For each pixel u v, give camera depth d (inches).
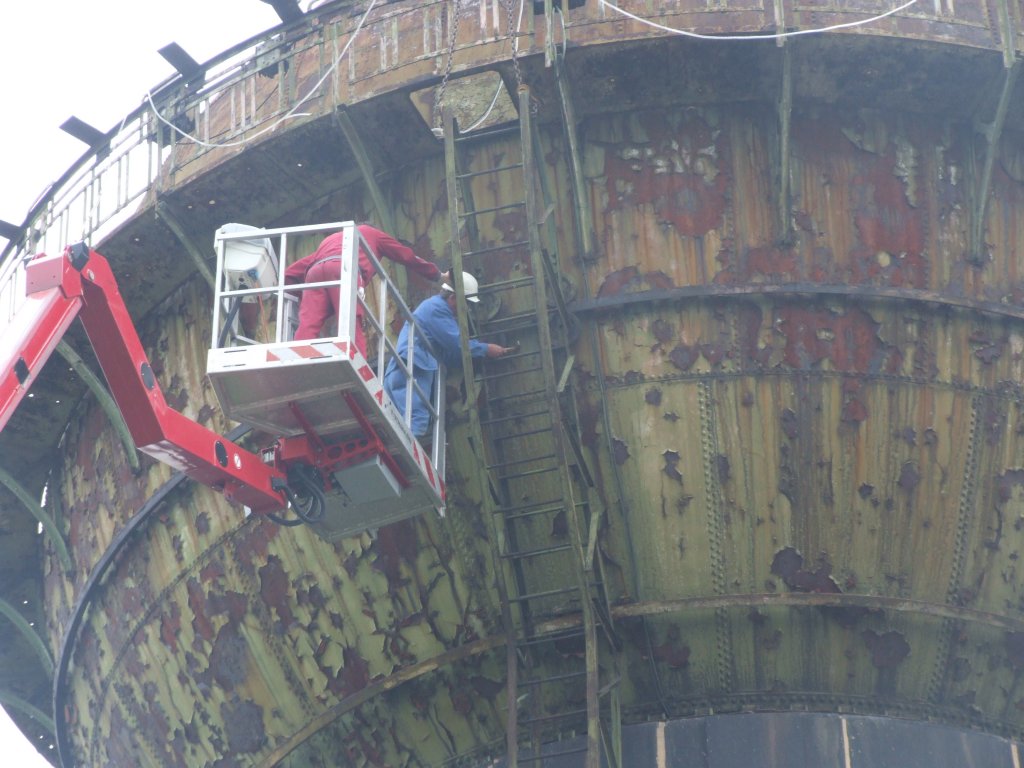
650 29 497.7
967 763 494.3
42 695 737.0
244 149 526.3
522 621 492.1
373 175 525.3
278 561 528.4
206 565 543.2
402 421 438.9
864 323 503.8
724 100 520.4
